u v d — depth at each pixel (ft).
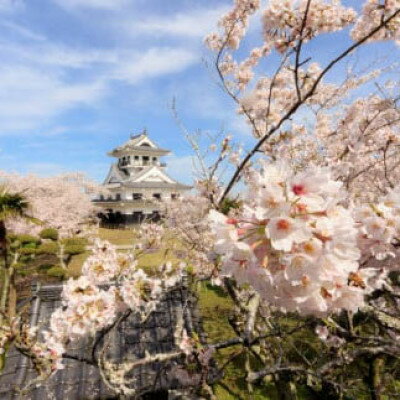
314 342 21.26
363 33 11.37
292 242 3.84
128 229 121.80
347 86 22.67
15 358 14.88
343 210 4.15
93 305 8.50
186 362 11.89
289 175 4.18
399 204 5.86
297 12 10.64
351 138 16.56
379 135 17.16
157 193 138.00
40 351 8.95
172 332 16.28
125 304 10.00
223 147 14.12
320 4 10.45
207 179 14.08
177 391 13.03
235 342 11.18
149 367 14.40
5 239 22.72
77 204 98.94
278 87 17.43
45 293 18.17
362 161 19.79
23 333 9.05
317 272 3.81
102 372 9.04
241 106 15.49
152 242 17.72
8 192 23.11
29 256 55.21
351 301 4.58
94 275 10.41
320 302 4.19
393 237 5.82
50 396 13.15
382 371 16.99
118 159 164.25
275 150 15.71
